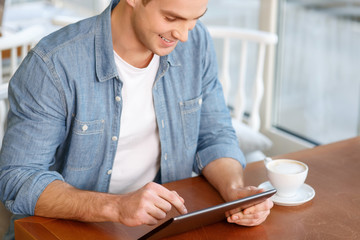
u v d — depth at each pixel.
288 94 3.09
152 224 1.19
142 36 1.28
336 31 2.74
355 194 1.36
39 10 4.11
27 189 1.27
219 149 1.52
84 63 1.37
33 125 1.33
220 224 1.23
